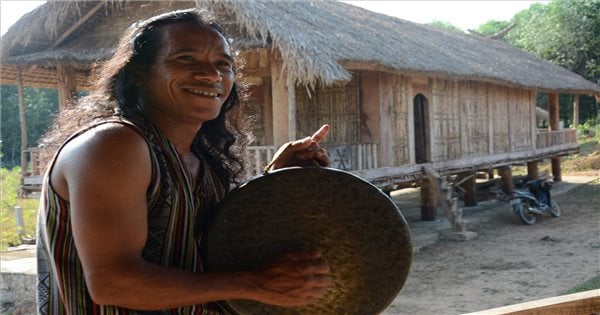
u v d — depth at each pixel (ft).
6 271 23.91
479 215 42.78
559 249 30.58
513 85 47.52
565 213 41.81
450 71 37.55
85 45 35.37
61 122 4.68
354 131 36.29
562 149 60.80
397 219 4.91
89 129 4.14
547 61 62.49
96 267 3.84
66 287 4.23
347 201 4.87
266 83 37.11
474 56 49.32
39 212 4.66
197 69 4.56
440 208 46.34
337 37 31.01
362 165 33.65
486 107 49.32
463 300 22.22
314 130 37.76
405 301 22.33
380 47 33.94
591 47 50.21
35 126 93.35
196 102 4.59
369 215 4.88
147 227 4.19
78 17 34.73
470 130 46.60
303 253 4.50
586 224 37.19
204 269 4.75
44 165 4.66
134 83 4.67
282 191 4.82
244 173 5.95
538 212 38.73
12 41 34.73
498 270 26.81
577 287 22.95
